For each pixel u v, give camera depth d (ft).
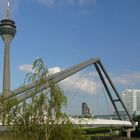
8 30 605.31
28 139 87.15
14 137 88.79
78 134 94.89
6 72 563.89
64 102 90.33
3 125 92.58
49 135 87.20
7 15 610.65
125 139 595.88
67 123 90.43
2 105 90.79
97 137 514.68
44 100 88.58
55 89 90.58
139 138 640.99
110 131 614.75
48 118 87.81
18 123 88.07
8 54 586.04
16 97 95.35
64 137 89.10
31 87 95.50
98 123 490.08
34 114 87.86
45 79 92.43
